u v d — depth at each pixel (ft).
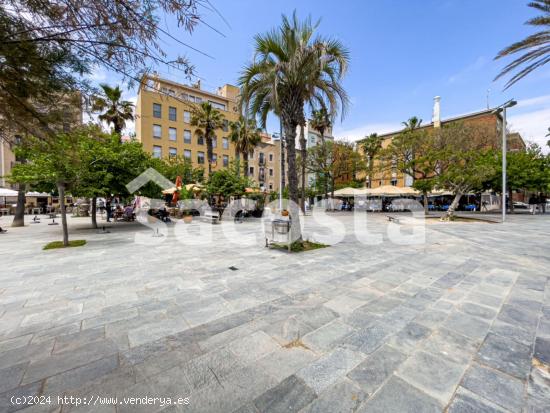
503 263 17.52
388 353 7.41
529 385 6.05
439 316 9.77
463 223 43.24
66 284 13.56
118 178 33.96
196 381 6.24
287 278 14.51
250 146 72.69
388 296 11.80
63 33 5.31
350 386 6.06
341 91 21.48
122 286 13.25
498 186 59.88
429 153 54.34
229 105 113.29
